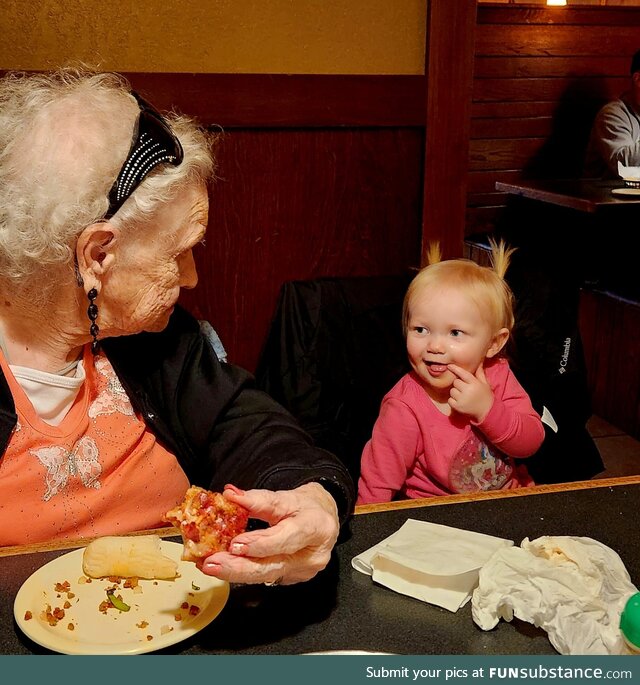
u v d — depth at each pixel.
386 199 2.02
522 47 4.84
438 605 0.81
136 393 1.10
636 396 3.20
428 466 1.41
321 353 1.50
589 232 3.56
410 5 1.90
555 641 0.75
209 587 0.83
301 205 1.96
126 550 0.85
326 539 0.79
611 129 4.45
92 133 0.89
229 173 1.88
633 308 3.17
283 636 0.77
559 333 1.64
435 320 1.35
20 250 0.89
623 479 1.08
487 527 0.96
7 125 0.91
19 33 1.71
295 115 1.87
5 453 1.00
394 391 1.46
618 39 4.96
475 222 5.06
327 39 1.88
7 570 0.87
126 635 0.76
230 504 0.76
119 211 0.90
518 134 5.00
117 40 1.76
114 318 0.98
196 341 1.19
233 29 1.81
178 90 1.79
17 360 1.01
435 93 1.95
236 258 1.96
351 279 1.54
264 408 1.14
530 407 1.47
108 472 1.08
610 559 0.79
